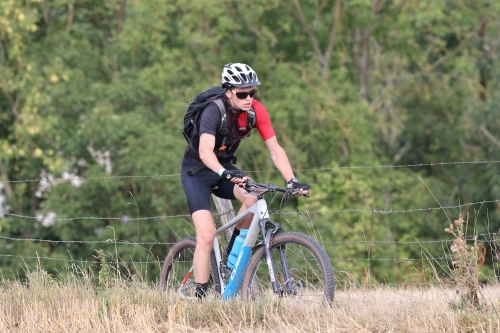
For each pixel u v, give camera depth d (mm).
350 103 74312
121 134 65500
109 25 80938
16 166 71250
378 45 86812
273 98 71938
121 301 19969
